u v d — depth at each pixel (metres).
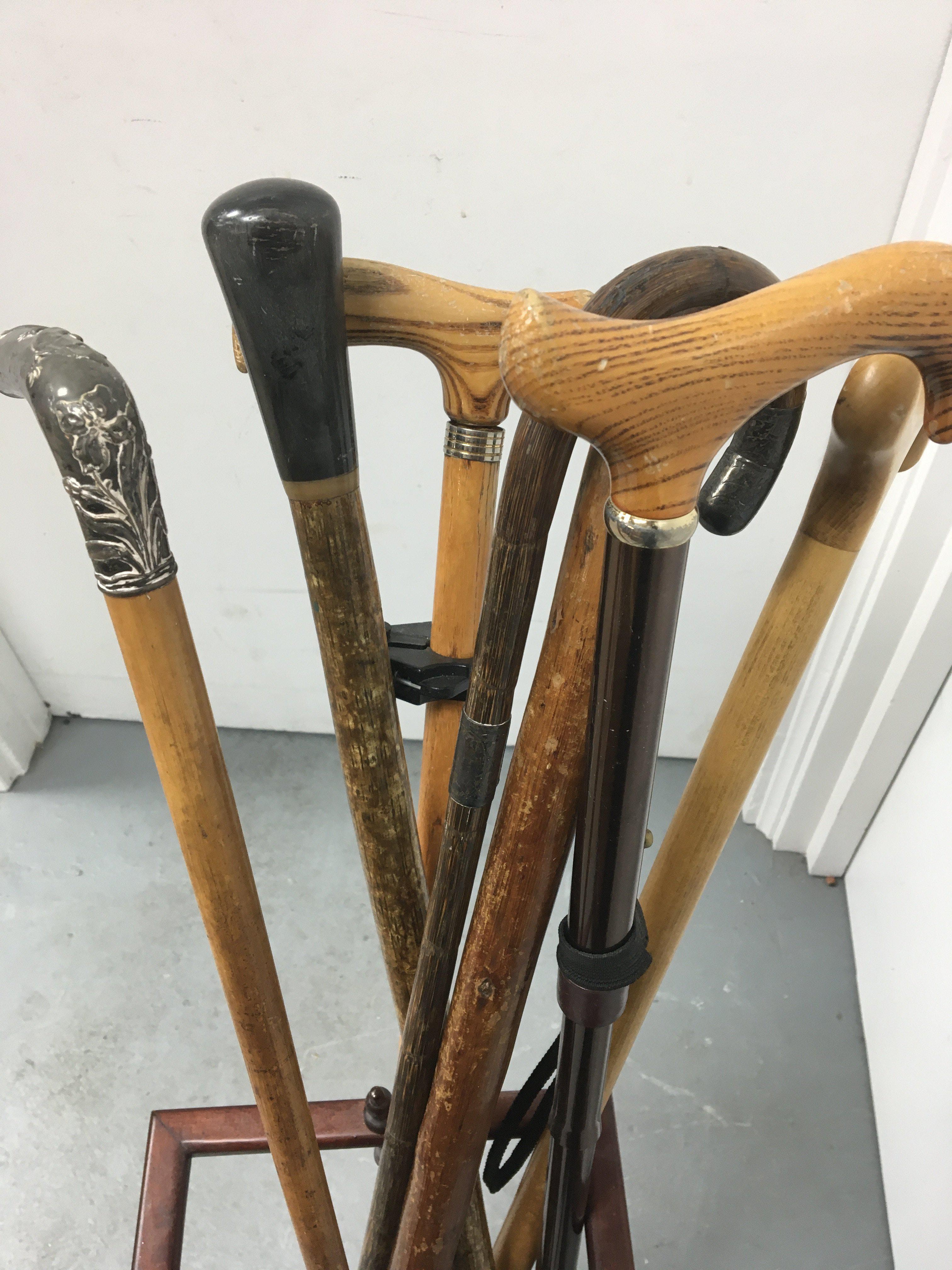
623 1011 0.44
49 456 1.18
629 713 0.27
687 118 0.86
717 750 0.40
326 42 0.83
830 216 0.91
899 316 0.20
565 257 0.96
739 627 1.28
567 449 0.28
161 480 1.18
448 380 0.35
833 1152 1.05
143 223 0.96
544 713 0.31
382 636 0.37
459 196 0.92
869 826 1.26
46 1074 1.11
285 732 1.55
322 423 0.31
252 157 0.91
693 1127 1.07
